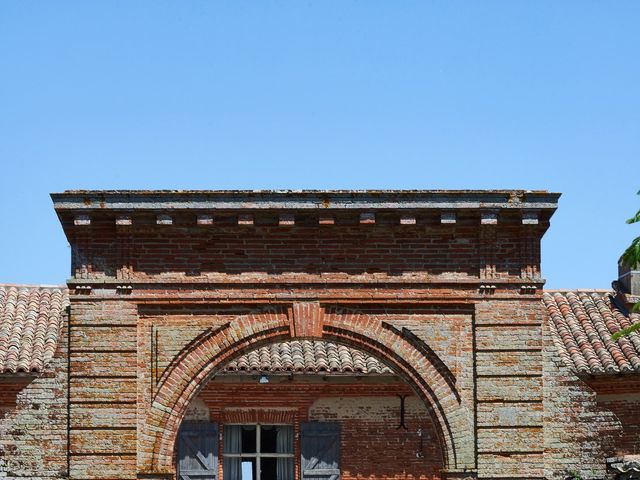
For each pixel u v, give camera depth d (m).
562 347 32.16
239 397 36.88
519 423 28.92
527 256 29.23
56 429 28.81
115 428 28.62
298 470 37.06
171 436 28.70
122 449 28.53
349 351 36.34
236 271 29.06
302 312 29.02
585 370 30.23
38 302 34.56
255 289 29.02
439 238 29.27
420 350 29.14
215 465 36.66
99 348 28.81
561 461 29.19
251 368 35.00
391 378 35.97
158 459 28.59
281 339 29.08
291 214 28.72
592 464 29.19
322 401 37.16
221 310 29.05
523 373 29.02
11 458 28.73
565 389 29.33
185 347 28.89
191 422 36.78
